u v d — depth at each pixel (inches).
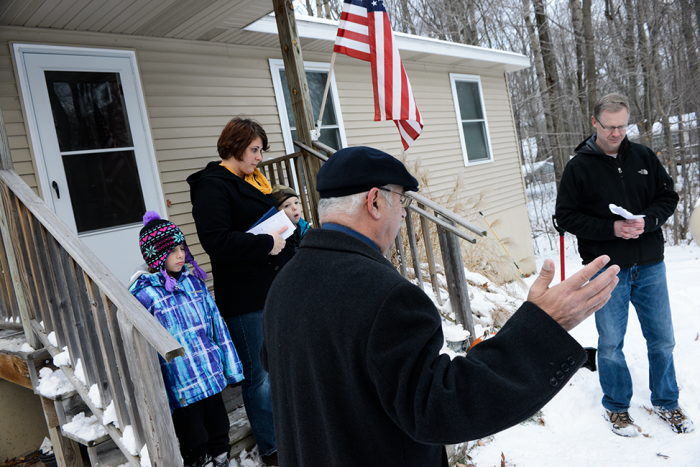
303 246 43.0
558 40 781.9
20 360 102.6
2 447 138.6
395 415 33.4
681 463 93.9
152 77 172.2
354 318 35.0
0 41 139.1
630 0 611.2
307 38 214.4
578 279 33.7
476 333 137.6
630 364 135.6
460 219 121.3
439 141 310.5
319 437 38.4
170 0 142.6
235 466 95.1
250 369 92.1
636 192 103.7
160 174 171.6
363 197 41.1
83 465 112.8
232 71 198.1
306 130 151.9
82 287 84.1
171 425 70.4
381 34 133.9
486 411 31.4
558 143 613.6
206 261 182.1
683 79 613.6
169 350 60.8
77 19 145.6
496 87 378.6
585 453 101.9
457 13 680.4
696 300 182.9
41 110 145.2
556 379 32.5
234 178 95.2
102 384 84.4
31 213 94.5
